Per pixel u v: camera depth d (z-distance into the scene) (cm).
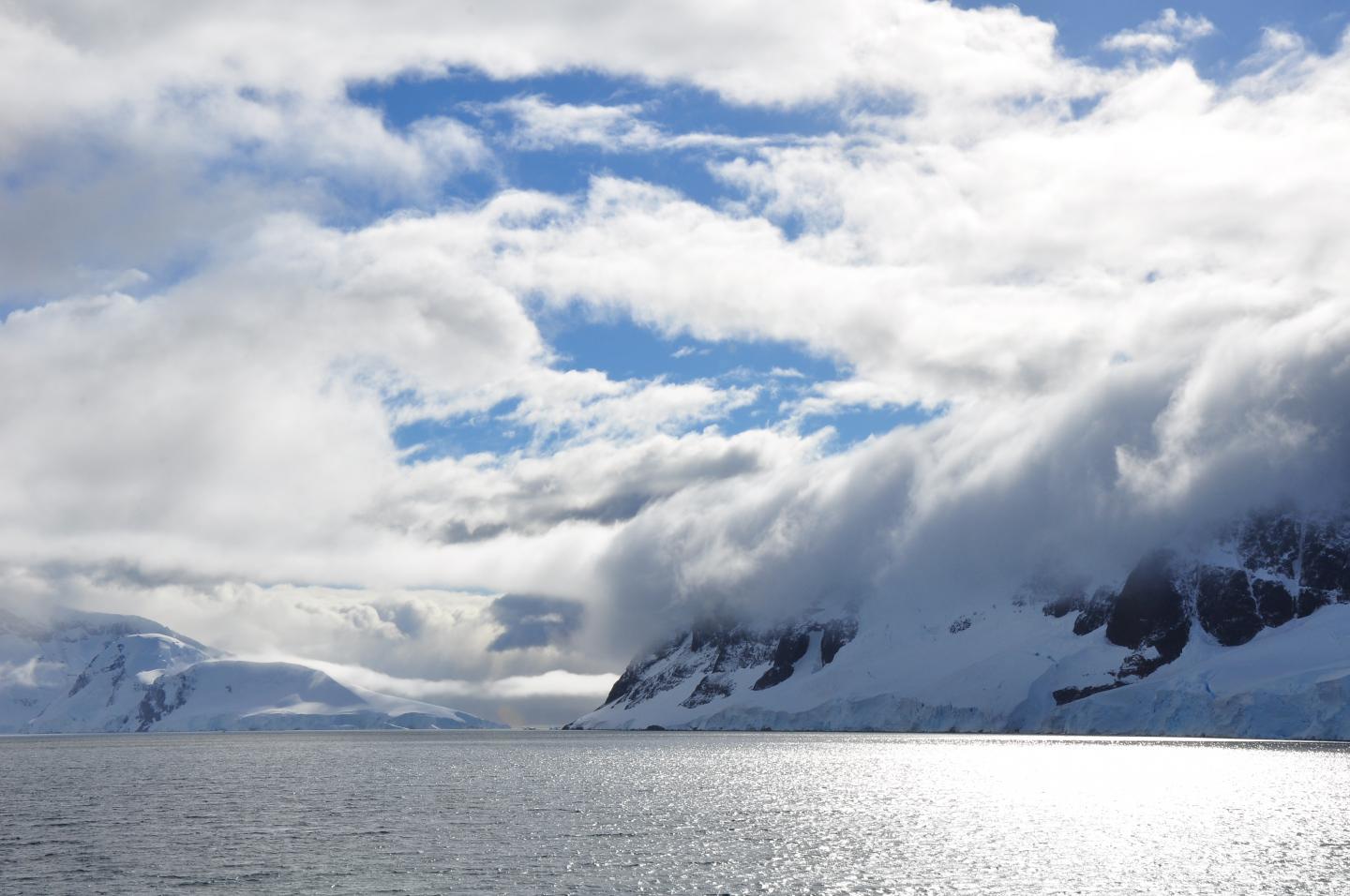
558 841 12975
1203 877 11038
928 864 11606
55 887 10419
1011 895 10138
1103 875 11100
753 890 10206
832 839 13312
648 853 12125
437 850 12269
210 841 13038
